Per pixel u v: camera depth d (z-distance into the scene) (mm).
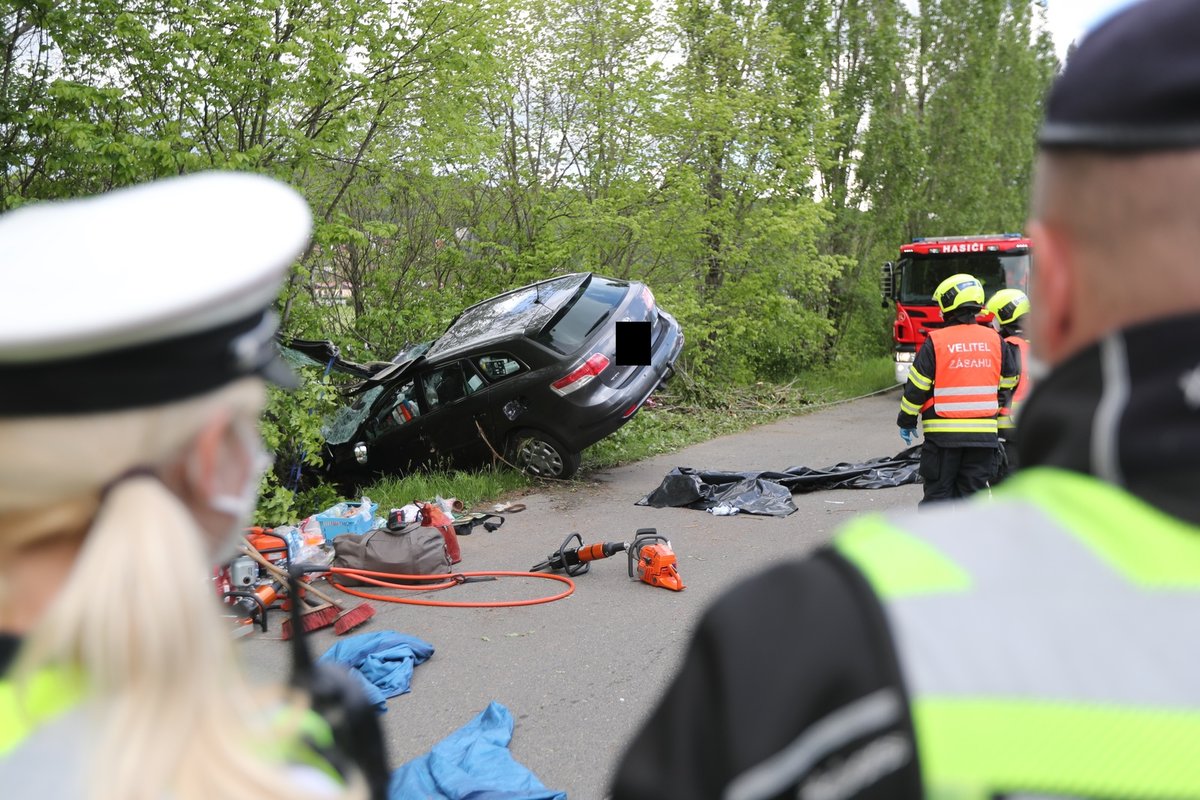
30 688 777
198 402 838
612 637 5762
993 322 7305
